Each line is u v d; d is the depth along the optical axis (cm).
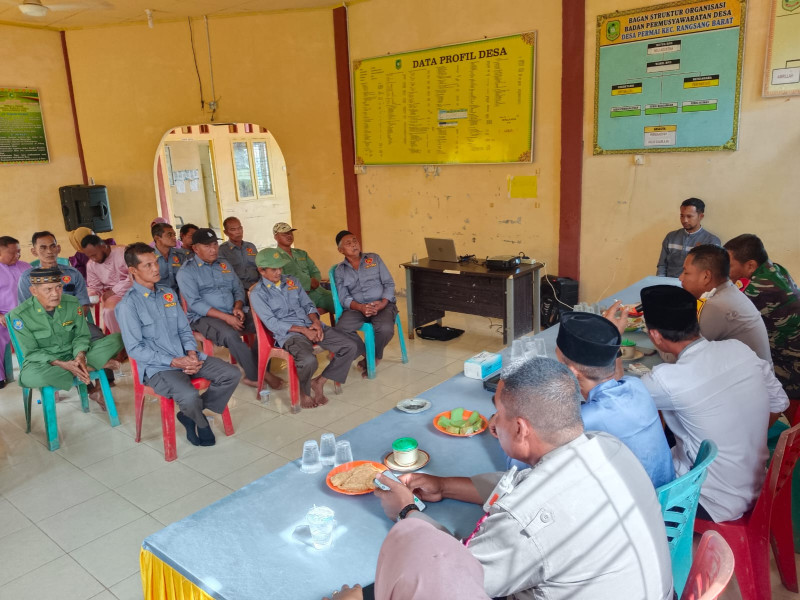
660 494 150
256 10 614
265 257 407
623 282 500
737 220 437
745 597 195
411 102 582
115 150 671
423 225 610
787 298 284
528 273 485
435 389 248
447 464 187
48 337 359
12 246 461
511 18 509
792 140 405
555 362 137
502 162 540
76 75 654
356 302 455
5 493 313
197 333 445
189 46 641
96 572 249
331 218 672
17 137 632
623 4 450
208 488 309
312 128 648
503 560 120
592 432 136
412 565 89
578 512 120
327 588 136
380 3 577
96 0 508
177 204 890
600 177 492
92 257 504
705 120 434
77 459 346
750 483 196
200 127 893
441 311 548
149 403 423
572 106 489
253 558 147
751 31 405
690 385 195
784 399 216
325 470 189
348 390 429
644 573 121
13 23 613
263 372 417
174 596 150
